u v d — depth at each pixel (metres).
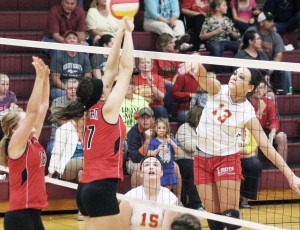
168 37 20.42
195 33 21.94
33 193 12.13
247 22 22.84
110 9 12.73
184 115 18.69
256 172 16.92
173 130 18.73
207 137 13.69
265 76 19.12
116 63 12.94
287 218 17.31
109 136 12.13
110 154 12.16
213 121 13.62
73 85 17.34
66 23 20.69
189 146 16.94
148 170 14.41
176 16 21.89
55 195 18.03
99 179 12.05
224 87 13.61
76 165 17.12
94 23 21.03
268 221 17.03
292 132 20.59
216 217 13.41
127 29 12.61
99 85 12.19
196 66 13.48
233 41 22.02
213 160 13.72
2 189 17.75
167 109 18.95
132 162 17.17
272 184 18.78
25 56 20.55
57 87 18.81
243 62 12.95
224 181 13.64
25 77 20.23
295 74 22.19
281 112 21.08
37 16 21.91
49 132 18.75
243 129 15.00
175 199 14.52
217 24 21.89
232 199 13.68
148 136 16.72
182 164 16.98
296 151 20.06
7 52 20.94
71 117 12.24
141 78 17.70
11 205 12.19
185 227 10.13
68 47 15.11
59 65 18.84
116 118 12.19
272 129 18.14
